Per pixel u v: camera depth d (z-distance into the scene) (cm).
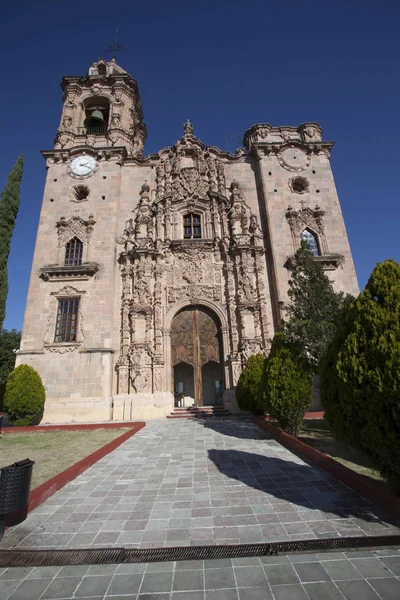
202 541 486
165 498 671
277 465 889
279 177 2506
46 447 1177
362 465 862
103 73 3144
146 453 1087
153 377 2027
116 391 2028
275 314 2167
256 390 1747
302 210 2405
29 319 2116
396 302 582
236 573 407
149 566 430
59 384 1978
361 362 578
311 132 2734
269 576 398
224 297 2233
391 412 527
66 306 2170
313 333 1334
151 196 2533
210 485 741
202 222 2436
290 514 571
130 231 2369
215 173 2548
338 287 2203
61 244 2308
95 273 2219
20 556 457
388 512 561
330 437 1250
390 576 390
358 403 573
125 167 2609
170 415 1948
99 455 1029
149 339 2089
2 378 2639
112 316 2158
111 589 384
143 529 533
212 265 2297
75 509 627
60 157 2580
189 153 2623
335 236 2361
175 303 2217
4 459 991
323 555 441
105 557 451
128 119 2884
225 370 2091
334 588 371
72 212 2417
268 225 2359
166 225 2384
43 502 666
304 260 1570
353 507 592
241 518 562
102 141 2730
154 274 2245
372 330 581
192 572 413
